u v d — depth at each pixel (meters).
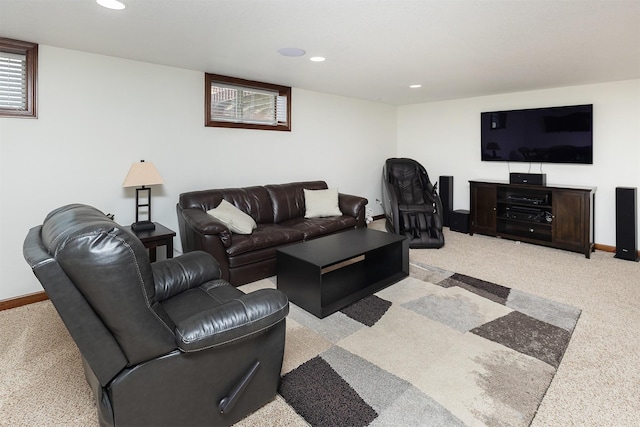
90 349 1.21
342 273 3.43
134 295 1.19
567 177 4.65
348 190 5.71
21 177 2.84
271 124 4.61
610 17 2.26
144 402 1.34
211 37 2.66
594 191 4.29
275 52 3.05
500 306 2.80
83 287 1.14
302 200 4.56
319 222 4.09
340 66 3.53
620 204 4.00
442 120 5.86
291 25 2.41
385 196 5.39
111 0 2.04
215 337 1.40
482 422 1.61
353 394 1.80
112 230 1.16
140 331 1.24
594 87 4.34
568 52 3.01
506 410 1.69
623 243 4.01
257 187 4.25
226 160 4.16
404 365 2.05
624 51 2.99
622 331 2.40
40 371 2.00
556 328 2.45
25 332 2.44
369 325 2.52
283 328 1.70
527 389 1.83
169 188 3.72
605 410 1.68
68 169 3.06
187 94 3.74
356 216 4.48
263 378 1.66
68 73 2.99
